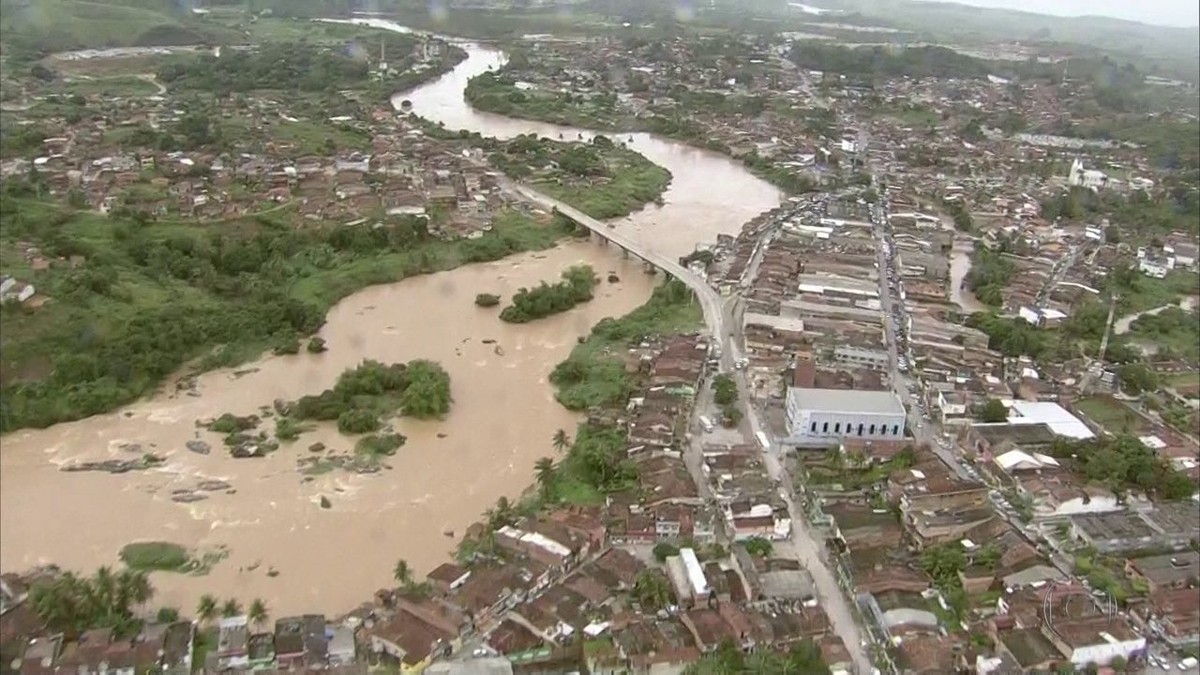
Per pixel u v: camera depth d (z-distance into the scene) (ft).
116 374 553.23
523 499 449.48
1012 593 373.40
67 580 357.61
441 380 552.82
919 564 393.29
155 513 436.35
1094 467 462.19
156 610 365.61
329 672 322.34
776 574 378.73
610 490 450.71
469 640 348.38
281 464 483.10
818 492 448.24
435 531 428.56
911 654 337.52
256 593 380.99
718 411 533.55
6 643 333.21
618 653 335.26
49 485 456.86
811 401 510.58
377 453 496.64
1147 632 361.51
